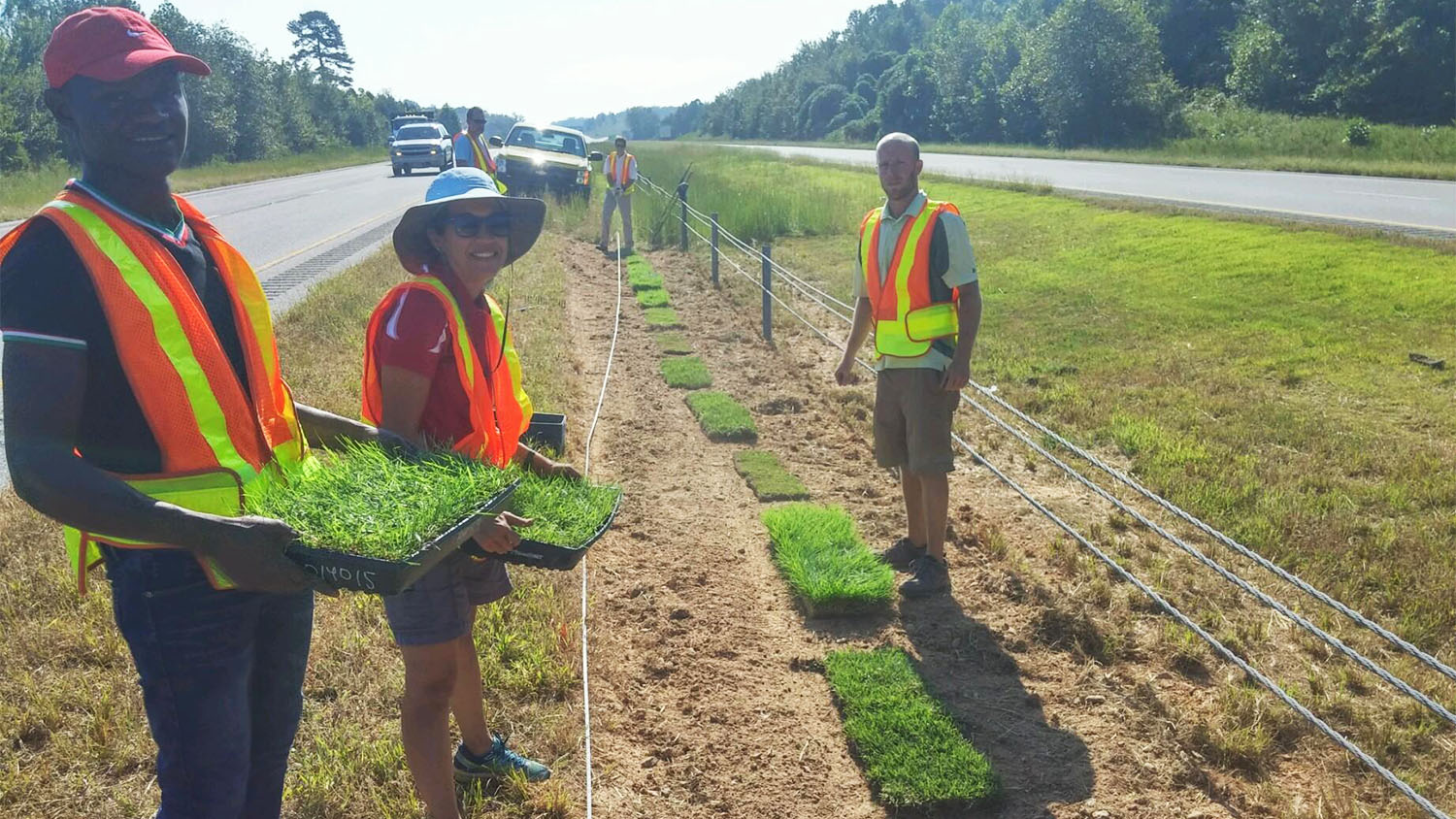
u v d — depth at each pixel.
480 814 3.17
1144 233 14.62
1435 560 4.82
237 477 2.05
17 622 4.09
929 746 3.56
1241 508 5.48
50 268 1.81
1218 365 8.22
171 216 2.10
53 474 1.75
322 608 4.35
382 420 2.75
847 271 13.74
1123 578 4.86
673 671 4.17
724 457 6.84
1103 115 45.56
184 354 1.95
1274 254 12.05
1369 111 40.44
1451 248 11.41
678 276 14.28
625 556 5.24
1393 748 3.58
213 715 2.07
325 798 3.18
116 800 3.14
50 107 2.00
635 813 3.30
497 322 2.98
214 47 46.97
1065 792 3.42
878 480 6.38
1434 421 6.65
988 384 8.09
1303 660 4.15
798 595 4.76
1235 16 56.06
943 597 4.79
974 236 16.31
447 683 2.84
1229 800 3.36
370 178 37.38
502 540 2.57
